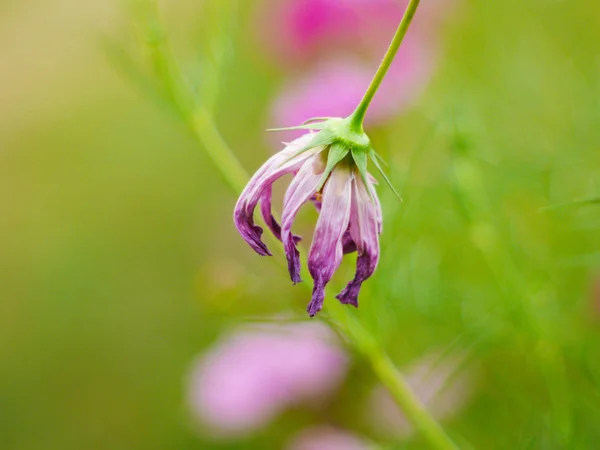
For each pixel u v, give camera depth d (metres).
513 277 0.40
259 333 0.44
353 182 0.31
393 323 0.39
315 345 0.43
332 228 0.31
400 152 0.42
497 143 0.42
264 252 0.32
